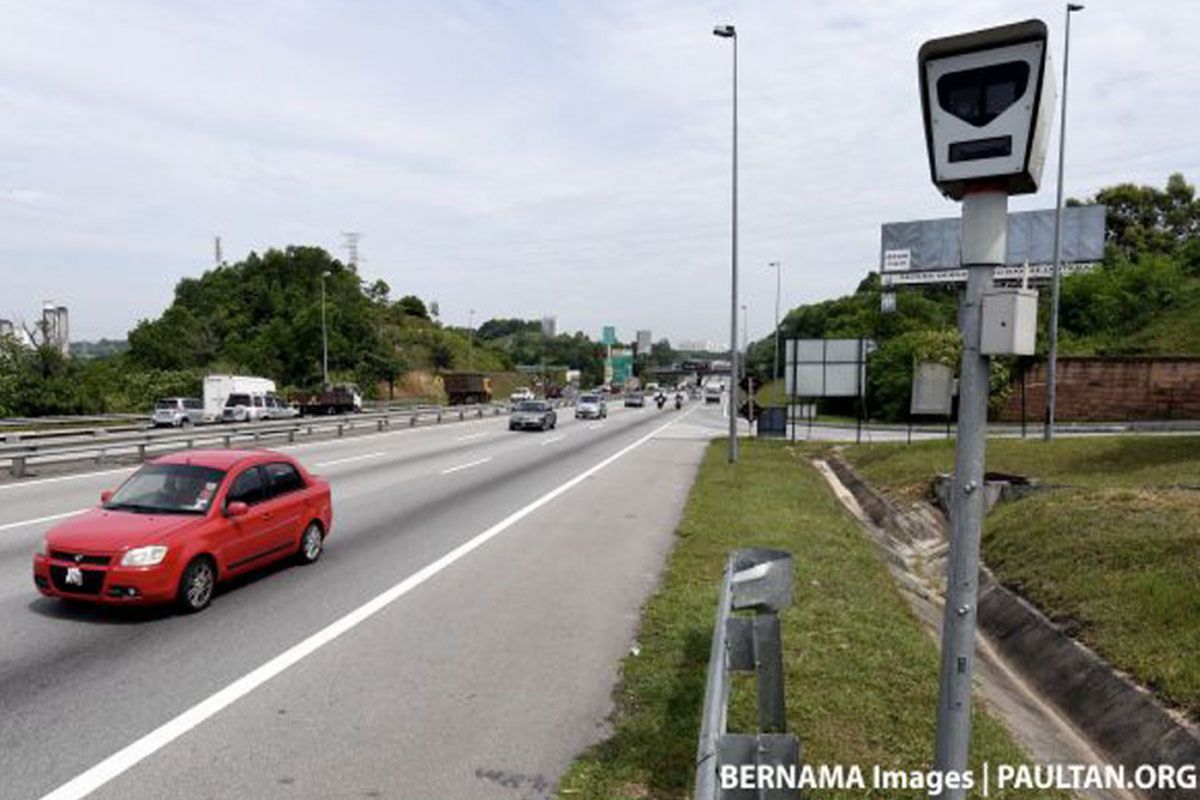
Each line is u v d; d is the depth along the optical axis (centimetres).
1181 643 678
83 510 1380
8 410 4322
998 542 1172
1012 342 254
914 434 3775
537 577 956
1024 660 825
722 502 1497
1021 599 939
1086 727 661
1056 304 2339
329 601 842
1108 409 3816
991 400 3812
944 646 278
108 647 689
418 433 3656
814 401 5744
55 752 496
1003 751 513
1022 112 253
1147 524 1008
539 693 601
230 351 8600
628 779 469
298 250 11281
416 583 921
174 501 846
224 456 941
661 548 1130
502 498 1605
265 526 913
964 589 271
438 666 655
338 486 1759
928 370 2683
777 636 383
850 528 1286
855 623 740
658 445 3086
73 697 580
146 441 2236
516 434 3662
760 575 408
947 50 263
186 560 777
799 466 2283
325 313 8344
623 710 571
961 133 265
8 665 643
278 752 501
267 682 615
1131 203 7138
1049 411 2267
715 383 13462
